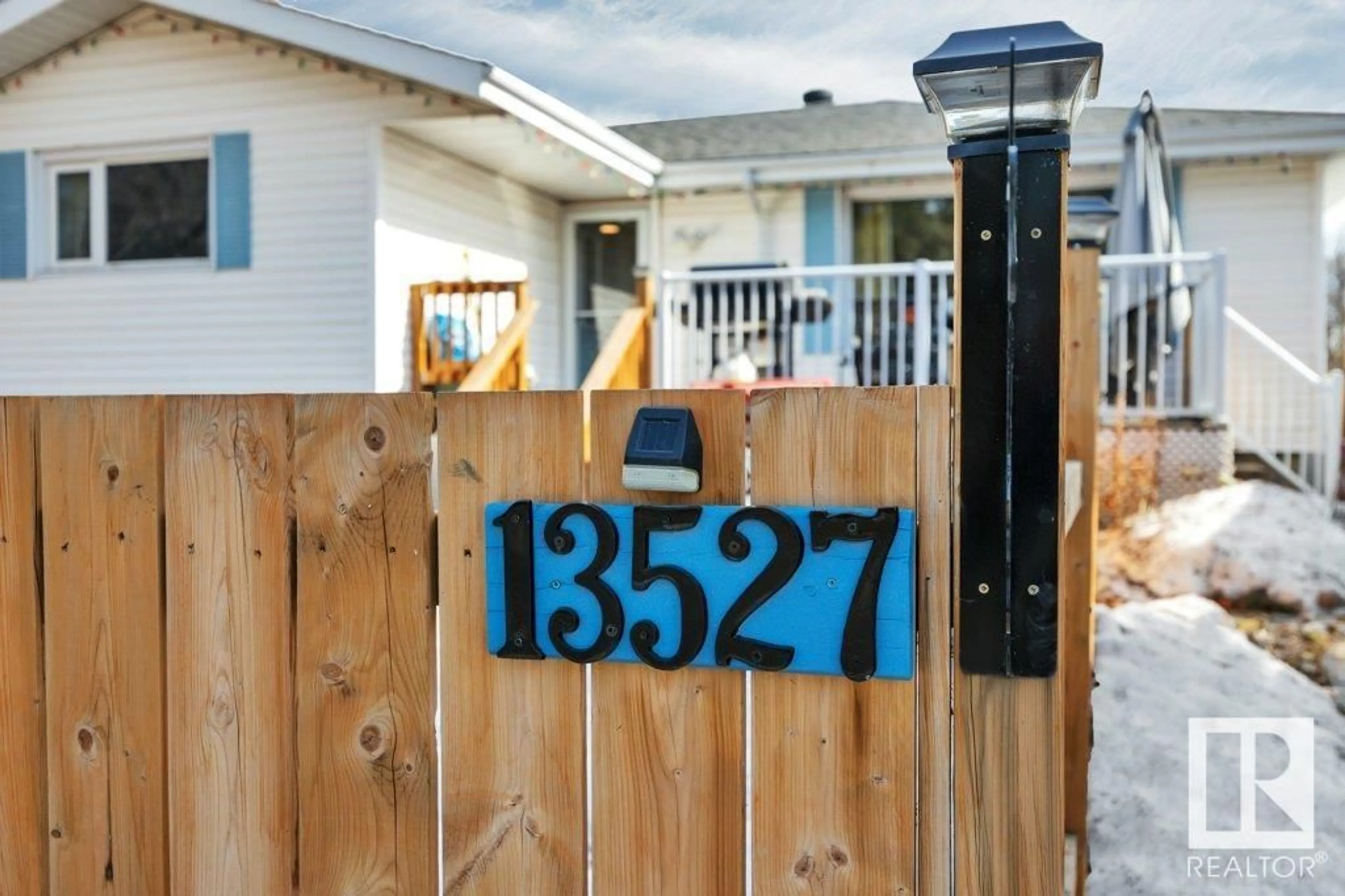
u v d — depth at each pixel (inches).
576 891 63.1
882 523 56.2
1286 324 338.0
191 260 322.7
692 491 59.3
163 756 70.5
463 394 64.2
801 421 58.7
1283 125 312.3
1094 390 103.8
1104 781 131.6
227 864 69.1
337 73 300.2
